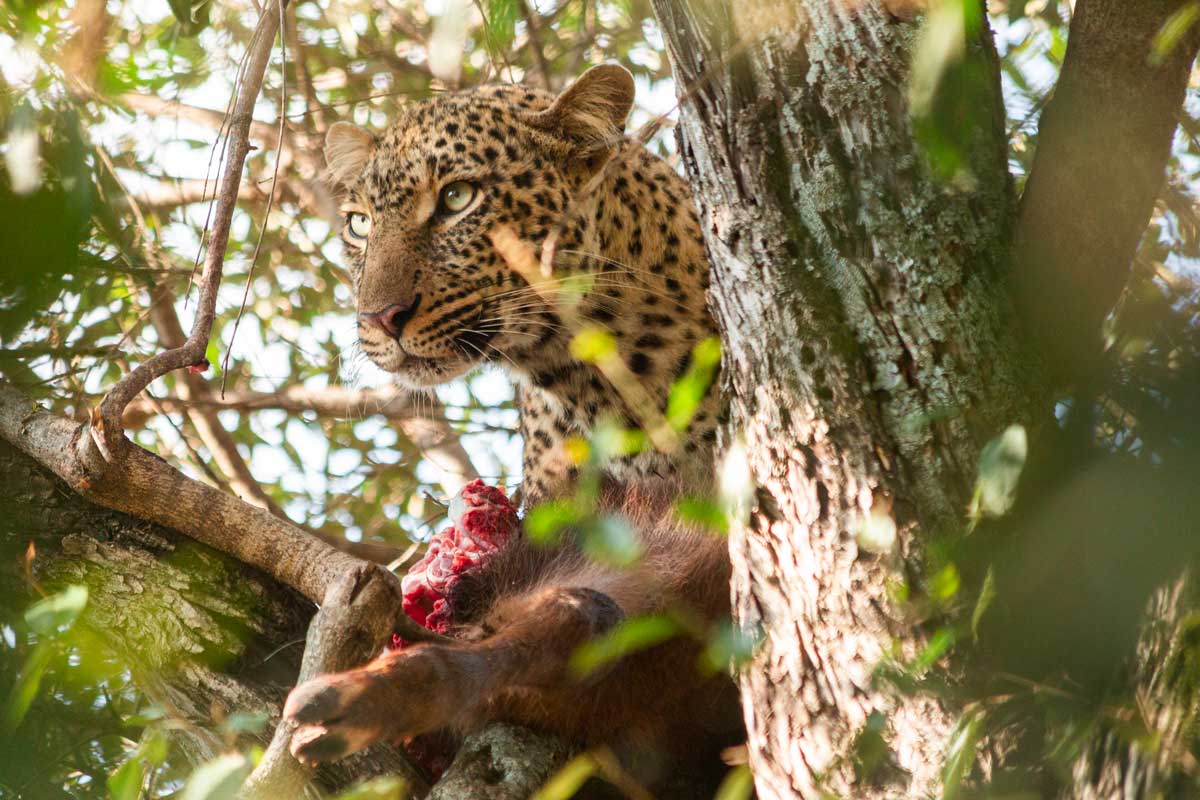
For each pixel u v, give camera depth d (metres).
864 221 5.84
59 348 8.91
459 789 7.05
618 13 13.39
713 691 7.89
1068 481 5.67
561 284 9.62
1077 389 5.89
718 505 6.52
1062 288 6.01
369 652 6.27
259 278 12.73
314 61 13.77
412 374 10.08
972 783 5.63
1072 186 6.02
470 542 8.72
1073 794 5.36
